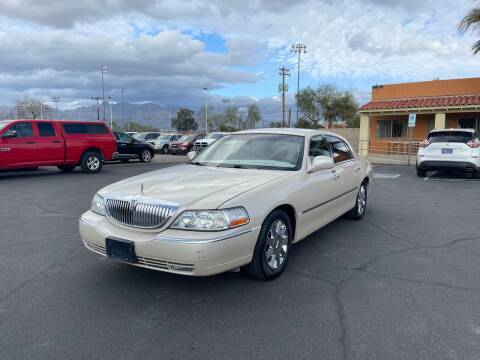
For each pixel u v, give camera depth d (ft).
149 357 9.06
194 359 9.00
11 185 36.11
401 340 9.75
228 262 11.51
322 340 9.77
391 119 81.00
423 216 23.27
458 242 17.94
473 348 9.41
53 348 9.37
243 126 242.17
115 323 10.55
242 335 9.99
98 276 13.74
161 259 11.32
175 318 10.84
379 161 66.08
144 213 11.85
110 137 48.32
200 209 11.34
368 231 19.77
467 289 12.73
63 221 22.02
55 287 12.84
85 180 39.93
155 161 69.72
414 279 13.56
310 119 176.76
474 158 39.27
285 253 13.96
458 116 72.54
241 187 12.70
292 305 11.60
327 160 15.61
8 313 11.07
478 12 55.06
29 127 41.06
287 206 13.94
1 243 17.72
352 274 14.01
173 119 286.66
